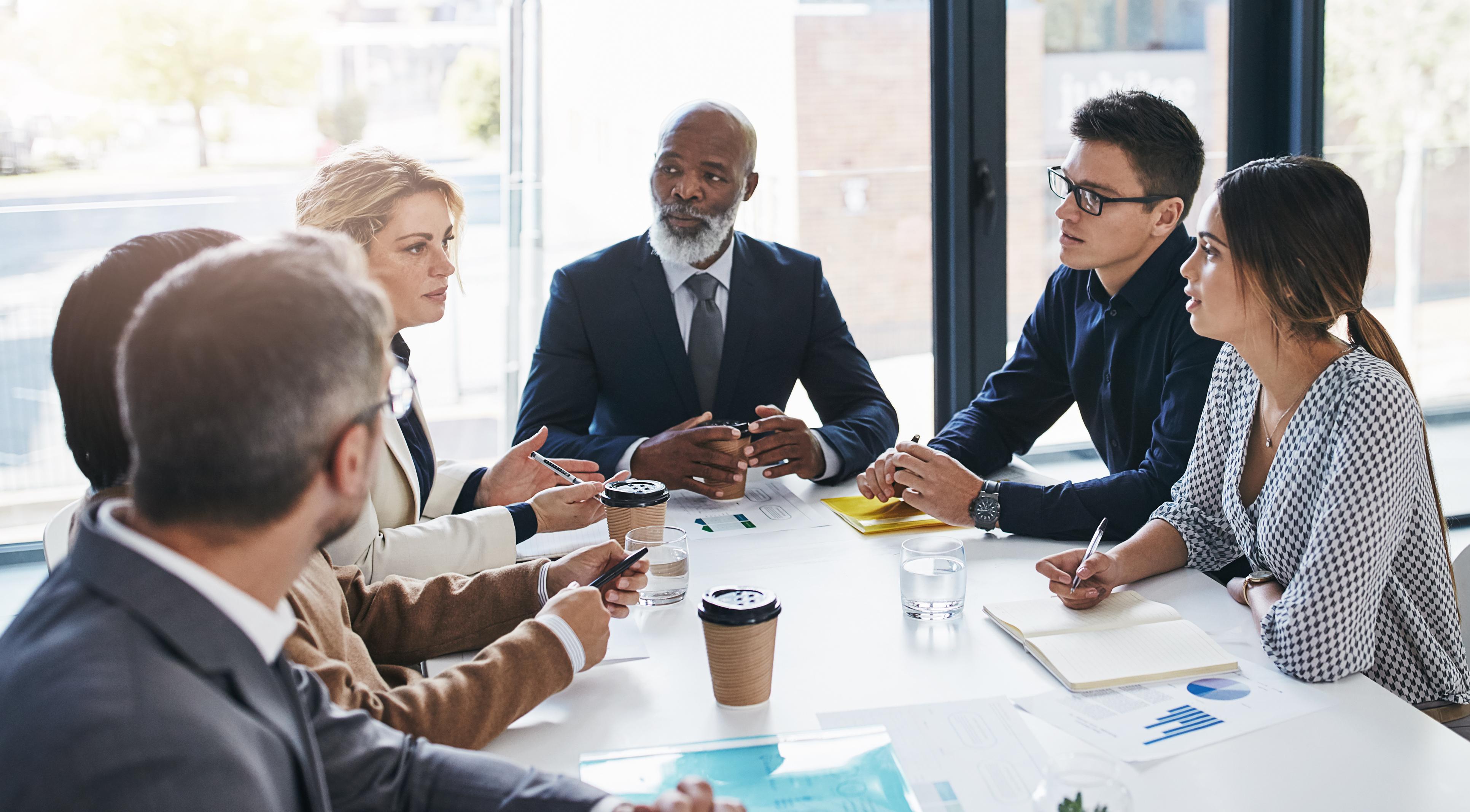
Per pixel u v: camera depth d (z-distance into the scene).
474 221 3.85
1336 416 1.39
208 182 3.53
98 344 0.94
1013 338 3.25
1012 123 3.13
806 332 2.56
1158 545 1.61
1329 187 1.41
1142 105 1.98
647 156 3.88
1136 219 2.00
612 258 2.52
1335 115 3.12
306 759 0.79
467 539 1.69
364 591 1.39
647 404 2.50
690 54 3.74
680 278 2.50
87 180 3.42
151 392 0.68
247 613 0.75
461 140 3.78
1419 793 1.01
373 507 1.63
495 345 3.93
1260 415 1.58
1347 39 3.08
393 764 0.94
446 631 1.39
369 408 0.75
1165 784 1.03
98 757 0.63
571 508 1.79
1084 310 2.22
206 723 0.68
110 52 3.37
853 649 1.35
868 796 1.01
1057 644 1.32
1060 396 2.36
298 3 3.54
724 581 1.60
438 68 3.71
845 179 3.50
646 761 1.08
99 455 0.96
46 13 3.30
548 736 1.15
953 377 3.24
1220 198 1.48
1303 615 1.27
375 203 1.77
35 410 3.47
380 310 0.77
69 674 0.65
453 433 3.95
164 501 0.70
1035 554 1.73
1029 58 3.10
